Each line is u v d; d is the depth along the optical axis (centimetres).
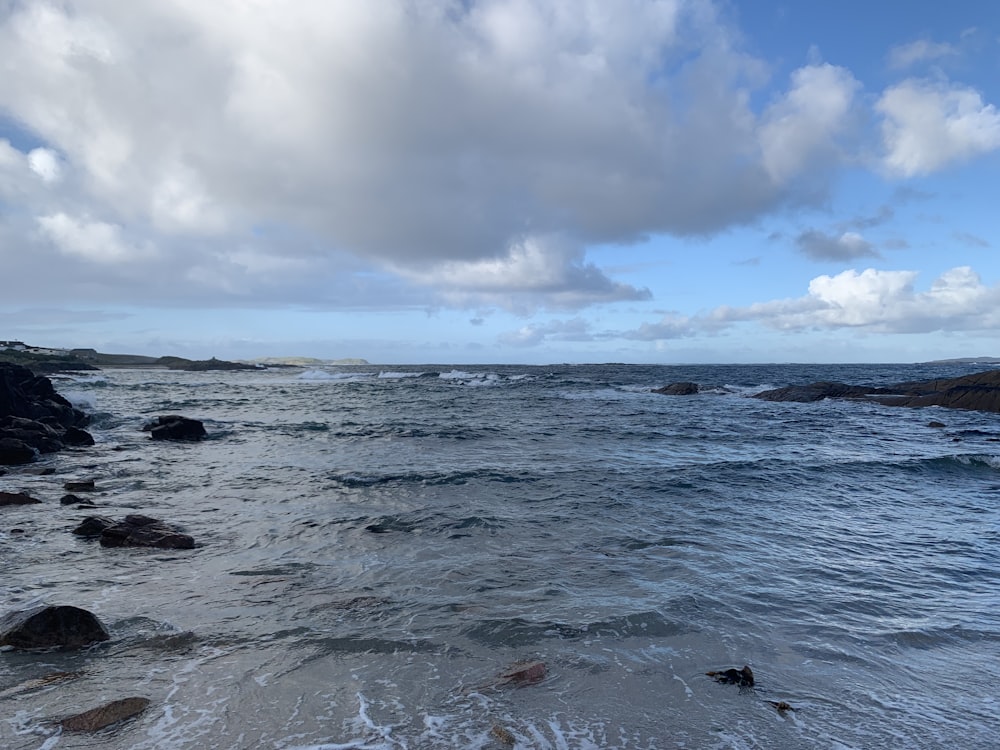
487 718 493
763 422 2867
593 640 641
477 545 976
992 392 3353
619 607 726
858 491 1421
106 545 956
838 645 646
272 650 611
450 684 548
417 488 1395
